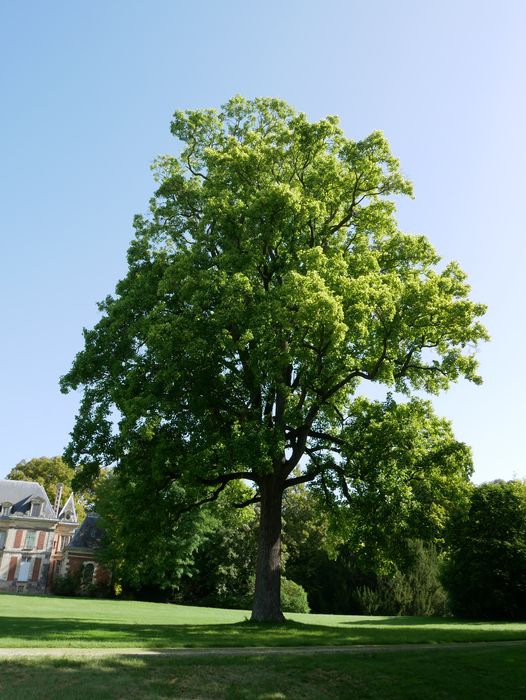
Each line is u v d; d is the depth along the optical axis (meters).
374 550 22.62
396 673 13.46
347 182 23.78
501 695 12.62
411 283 21.73
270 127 25.61
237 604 52.19
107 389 22.70
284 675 12.69
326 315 18.80
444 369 23.42
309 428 22.81
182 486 22.41
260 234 22.42
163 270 23.58
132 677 11.57
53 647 14.01
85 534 64.81
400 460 21.56
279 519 22.47
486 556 38.41
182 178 25.44
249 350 21.52
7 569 64.56
